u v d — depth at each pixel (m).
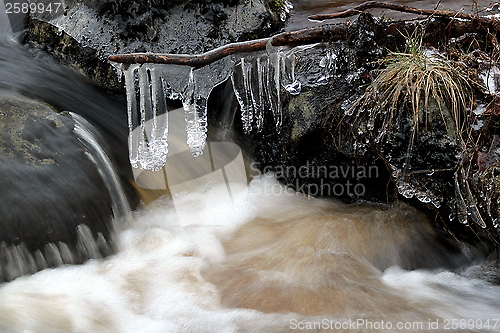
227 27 3.24
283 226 3.04
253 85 3.11
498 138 2.90
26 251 2.85
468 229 2.92
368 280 2.90
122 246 2.97
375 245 2.97
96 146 3.03
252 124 3.16
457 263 2.94
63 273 2.88
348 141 2.98
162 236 3.00
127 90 3.03
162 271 2.92
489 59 2.99
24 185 2.88
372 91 2.95
